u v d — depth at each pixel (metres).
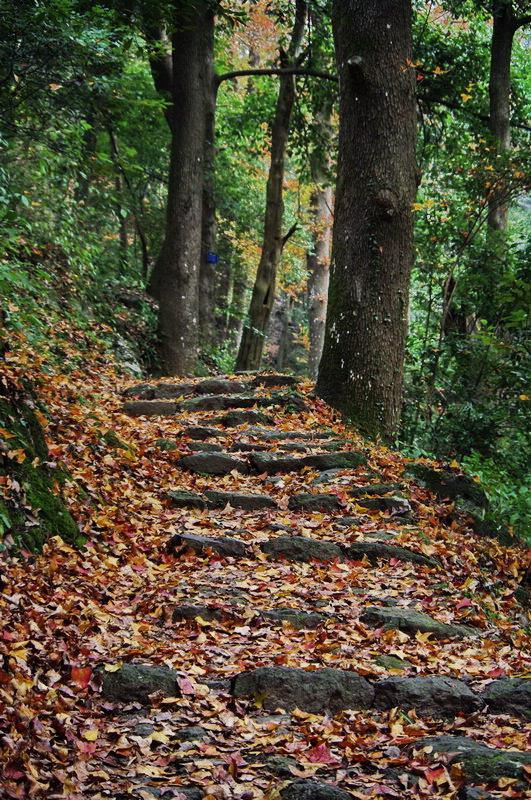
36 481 5.74
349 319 9.77
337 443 8.66
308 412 9.62
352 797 3.12
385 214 9.63
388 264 9.71
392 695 4.07
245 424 9.16
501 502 8.86
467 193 11.84
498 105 15.42
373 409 9.70
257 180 23.44
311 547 6.18
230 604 5.18
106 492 6.67
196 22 14.74
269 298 15.32
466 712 4.03
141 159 18.22
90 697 3.98
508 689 4.15
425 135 17.03
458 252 11.64
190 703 3.95
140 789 3.21
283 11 17.66
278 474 7.97
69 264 12.77
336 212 10.02
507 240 12.39
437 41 16.75
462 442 10.85
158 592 5.31
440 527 7.23
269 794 3.11
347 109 9.83
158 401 9.96
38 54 8.90
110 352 12.40
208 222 16.77
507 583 6.79
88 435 7.30
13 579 4.80
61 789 3.17
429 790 3.18
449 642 5.04
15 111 10.14
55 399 7.70
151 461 7.81
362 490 7.41
